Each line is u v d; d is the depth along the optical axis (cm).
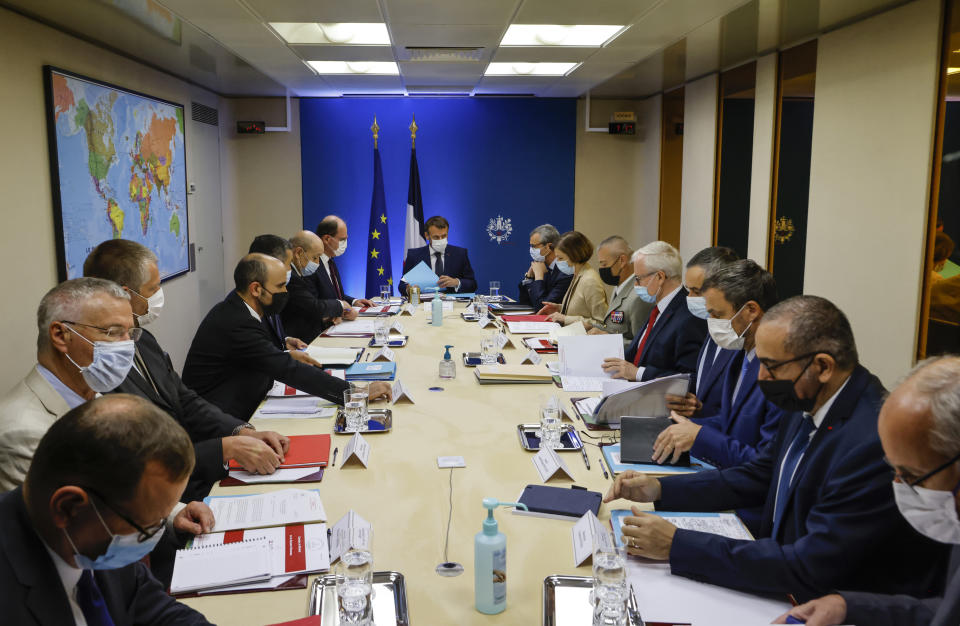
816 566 159
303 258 508
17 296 408
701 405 276
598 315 506
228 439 233
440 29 488
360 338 463
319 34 506
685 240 742
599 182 877
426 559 176
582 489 213
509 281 883
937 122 400
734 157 673
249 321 329
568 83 747
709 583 166
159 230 626
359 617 144
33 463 113
